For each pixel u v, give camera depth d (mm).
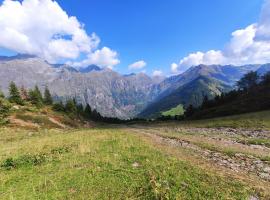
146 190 11195
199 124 59625
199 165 15141
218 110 108750
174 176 12633
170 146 23047
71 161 16594
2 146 28906
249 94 117625
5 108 77312
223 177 12727
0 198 11109
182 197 10430
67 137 30688
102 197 10828
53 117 99000
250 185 11727
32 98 116562
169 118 164375
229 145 25281
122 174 13383
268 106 86375
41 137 38094
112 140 25219
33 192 11602
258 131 39031
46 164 16453
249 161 16984
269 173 14211
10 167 16250
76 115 133875
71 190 11695
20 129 64562
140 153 18281
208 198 10258
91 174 13609
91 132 37656
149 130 48188
